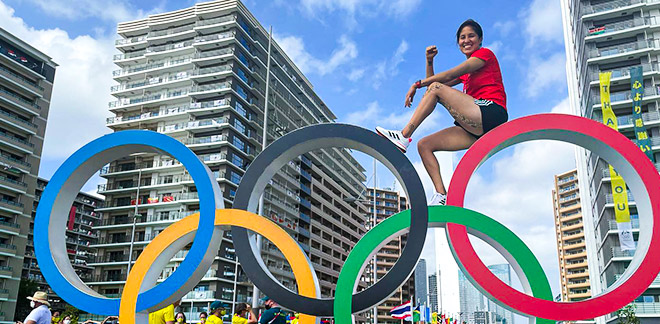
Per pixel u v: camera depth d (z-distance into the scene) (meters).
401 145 11.65
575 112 64.00
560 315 8.56
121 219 67.44
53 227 10.04
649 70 49.03
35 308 8.77
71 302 9.49
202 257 9.34
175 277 9.33
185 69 72.56
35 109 57.31
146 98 72.38
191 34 73.69
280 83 81.19
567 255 120.00
